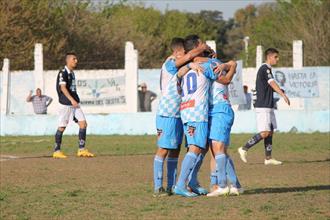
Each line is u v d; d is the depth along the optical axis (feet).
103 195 58.65
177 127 57.36
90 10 277.64
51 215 49.37
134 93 164.45
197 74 55.26
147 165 83.76
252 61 275.80
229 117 55.72
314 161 87.97
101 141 128.67
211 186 58.65
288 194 57.36
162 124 57.21
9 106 170.60
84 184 66.39
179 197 56.70
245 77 166.81
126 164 84.94
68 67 94.38
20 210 51.72
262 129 83.56
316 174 73.15
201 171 77.51
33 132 154.30
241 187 60.23
